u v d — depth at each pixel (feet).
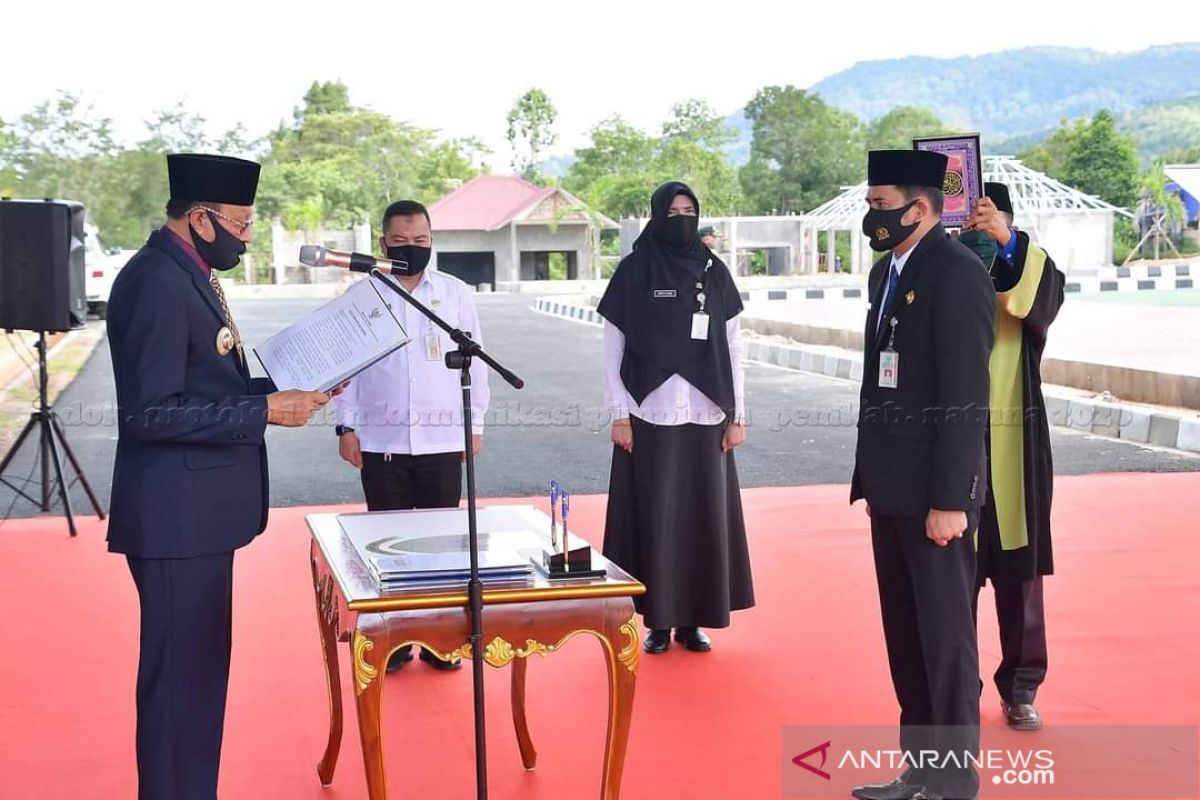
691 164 138.00
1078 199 100.17
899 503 11.23
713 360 16.01
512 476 27.71
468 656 10.29
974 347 10.85
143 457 10.47
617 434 16.37
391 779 12.23
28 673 15.11
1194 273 98.17
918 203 11.20
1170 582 18.52
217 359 10.68
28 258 23.02
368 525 12.09
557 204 130.72
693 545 16.02
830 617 17.33
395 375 15.79
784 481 27.07
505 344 57.21
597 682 14.98
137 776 11.79
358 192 138.21
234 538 10.73
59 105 112.57
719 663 15.56
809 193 143.13
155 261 10.37
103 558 20.68
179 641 10.53
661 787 11.96
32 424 23.49
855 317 61.93
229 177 10.45
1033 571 12.91
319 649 15.98
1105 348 43.86
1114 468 27.66
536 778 12.26
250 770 12.44
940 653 11.16
